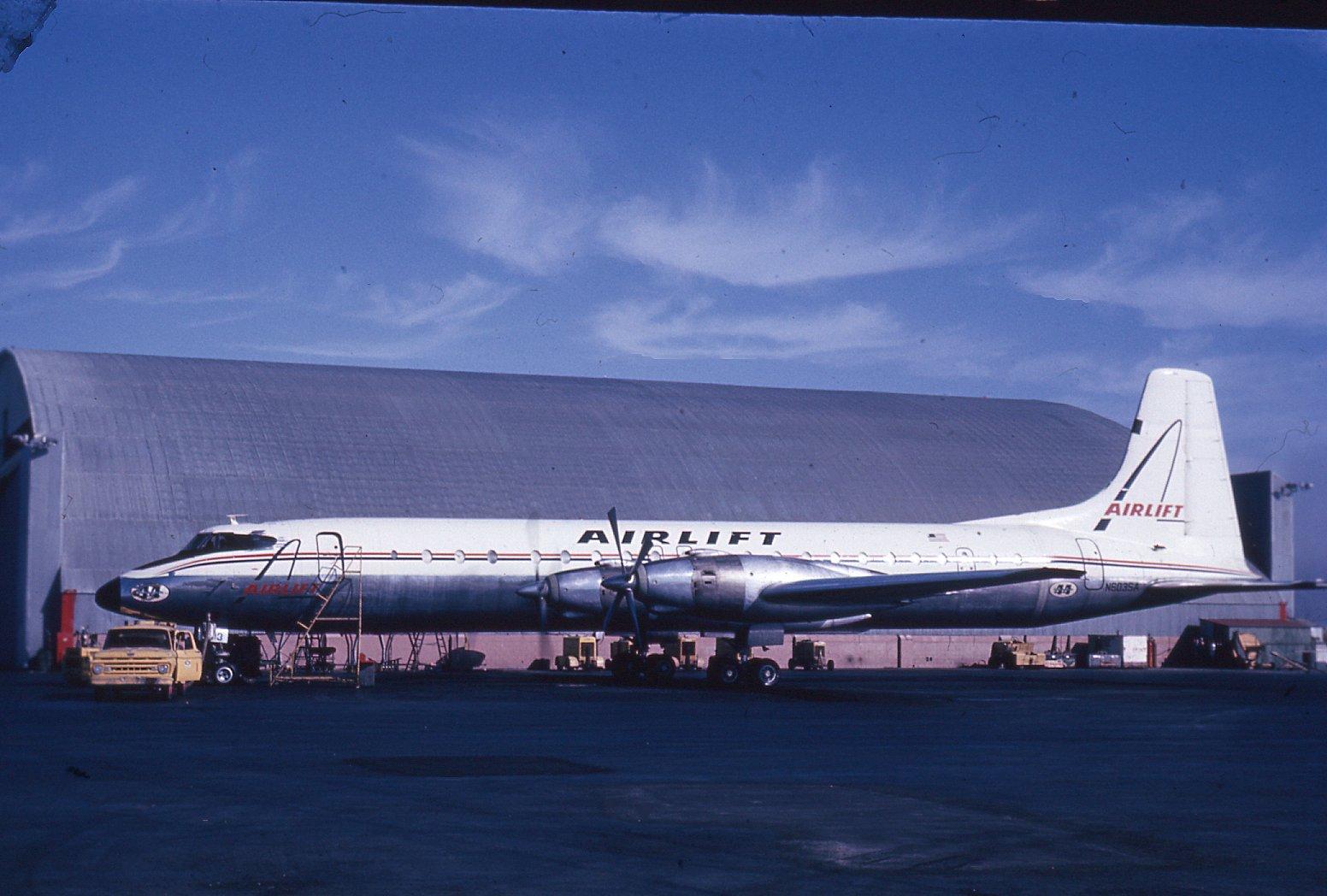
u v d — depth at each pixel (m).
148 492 52.91
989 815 13.40
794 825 12.58
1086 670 57.91
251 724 23.39
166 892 9.40
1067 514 45.34
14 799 13.78
